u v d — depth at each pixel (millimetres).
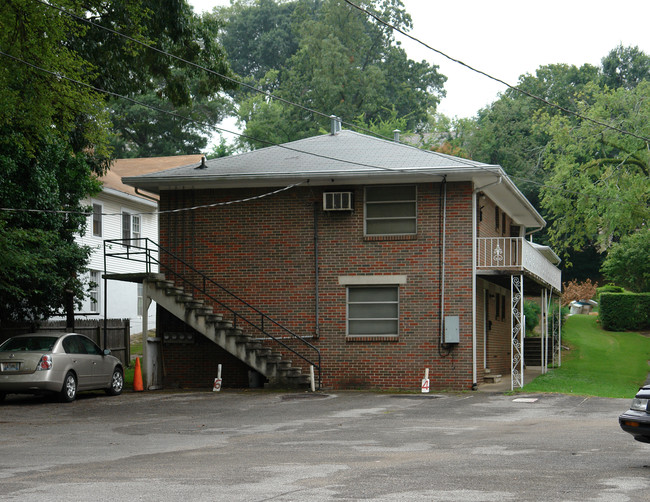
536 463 10594
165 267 27234
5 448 12852
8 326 26609
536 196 64812
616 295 45844
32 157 23203
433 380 25281
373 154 27281
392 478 9391
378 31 74750
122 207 42188
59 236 26969
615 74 72250
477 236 26609
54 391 20594
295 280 26453
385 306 25969
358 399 22188
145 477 9594
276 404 20906
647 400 10664
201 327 25609
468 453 11758
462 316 25203
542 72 72500
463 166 24891
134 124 68375
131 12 23422
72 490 8703
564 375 29953
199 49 26516
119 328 32969
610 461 10773
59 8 19344
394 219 26062
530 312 39969
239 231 26922
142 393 24312
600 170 48031
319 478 9438
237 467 10414
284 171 26000
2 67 19531
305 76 68562
